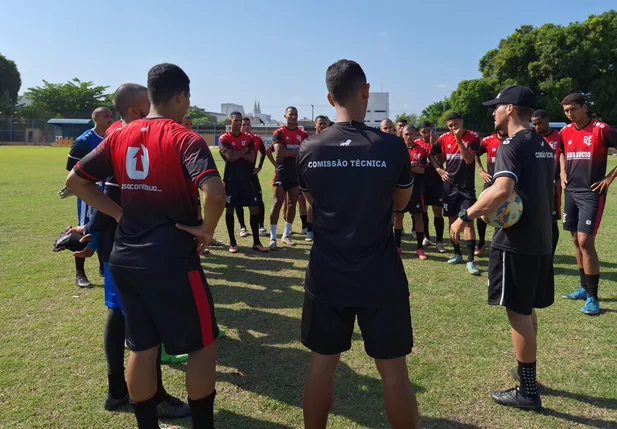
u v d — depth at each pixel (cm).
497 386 329
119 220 246
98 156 247
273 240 727
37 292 508
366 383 333
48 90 6462
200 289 237
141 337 240
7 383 325
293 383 333
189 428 288
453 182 657
